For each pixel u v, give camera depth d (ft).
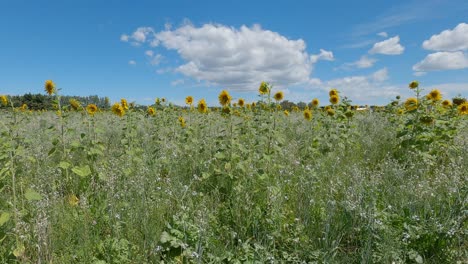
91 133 24.47
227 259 9.27
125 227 10.96
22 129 22.21
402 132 20.45
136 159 17.20
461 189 12.15
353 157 20.76
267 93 18.52
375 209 10.58
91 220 11.53
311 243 10.08
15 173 10.96
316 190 13.43
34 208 11.36
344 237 10.61
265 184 13.84
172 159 18.45
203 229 9.43
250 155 15.72
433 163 17.80
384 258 8.81
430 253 9.62
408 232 9.79
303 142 25.05
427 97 23.40
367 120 36.86
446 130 20.47
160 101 31.32
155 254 9.21
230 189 14.28
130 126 22.94
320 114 29.53
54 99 17.29
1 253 9.64
